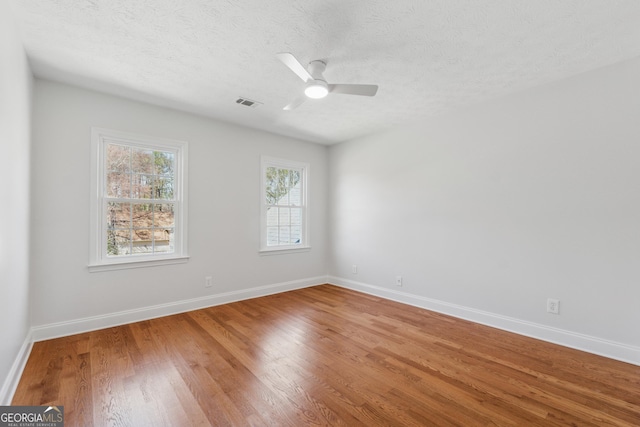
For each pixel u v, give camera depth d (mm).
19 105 2055
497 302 3068
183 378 2074
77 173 2826
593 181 2500
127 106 3125
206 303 3686
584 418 1690
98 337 2734
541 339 2760
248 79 2721
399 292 3998
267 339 2744
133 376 2088
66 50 2252
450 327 3064
